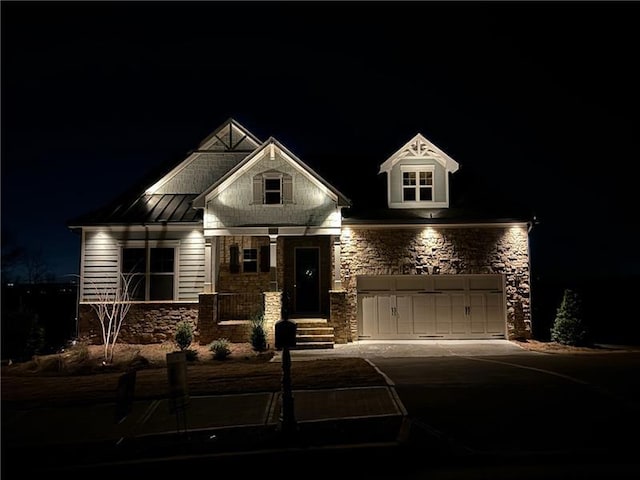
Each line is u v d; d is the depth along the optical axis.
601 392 10.31
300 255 21.56
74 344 19.14
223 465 7.43
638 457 7.21
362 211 20.52
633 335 23.27
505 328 19.66
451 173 22.00
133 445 8.33
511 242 19.80
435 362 14.74
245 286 21.38
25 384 13.13
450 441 7.79
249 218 19.52
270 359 16.38
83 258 20.06
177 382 8.55
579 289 25.06
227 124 22.34
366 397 10.43
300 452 7.54
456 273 19.72
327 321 19.33
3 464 7.66
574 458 7.21
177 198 21.81
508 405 9.53
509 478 6.60
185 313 19.77
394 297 19.89
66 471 7.38
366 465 7.23
